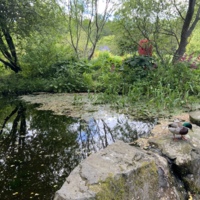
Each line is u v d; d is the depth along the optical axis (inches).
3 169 104.7
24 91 302.2
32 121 177.2
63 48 382.3
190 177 90.2
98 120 171.8
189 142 101.9
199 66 257.8
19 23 300.0
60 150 124.4
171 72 236.8
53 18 340.8
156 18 291.9
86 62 384.8
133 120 166.6
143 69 266.4
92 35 502.6
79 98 241.6
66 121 173.8
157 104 188.7
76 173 74.5
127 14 299.6
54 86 287.6
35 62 326.6
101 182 69.7
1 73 380.2
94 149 124.9
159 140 106.3
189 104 194.5
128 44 328.2
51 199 83.5
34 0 301.7
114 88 239.0
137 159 83.8
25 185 92.5
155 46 297.6
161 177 82.4
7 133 152.9
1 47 331.6
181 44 293.4
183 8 296.0
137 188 74.9
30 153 121.0
